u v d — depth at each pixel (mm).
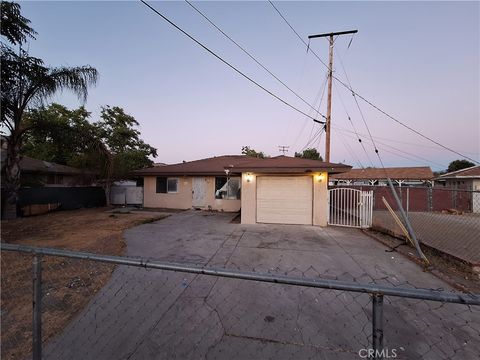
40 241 7105
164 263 1624
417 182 25609
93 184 17625
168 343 2732
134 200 17234
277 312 3367
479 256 5594
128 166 16641
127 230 8781
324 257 5852
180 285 4125
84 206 15836
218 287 4070
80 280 4266
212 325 3064
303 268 5145
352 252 6262
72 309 3387
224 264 5332
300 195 10281
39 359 1806
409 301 3701
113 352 2580
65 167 18969
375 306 1308
